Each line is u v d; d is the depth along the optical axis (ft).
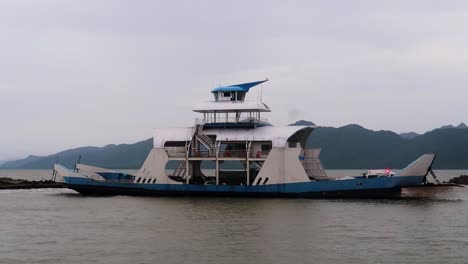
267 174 210.38
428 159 202.49
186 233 138.21
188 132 228.02
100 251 118.93
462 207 185.26
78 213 178.60
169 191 220.43
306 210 176.55
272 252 116.37
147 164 225.56
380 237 131.64
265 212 172.86
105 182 231.50
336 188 205.26
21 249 122.11
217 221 156.46
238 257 112.37
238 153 220.23
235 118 226.99
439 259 110.22
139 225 151.64
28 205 207.62
